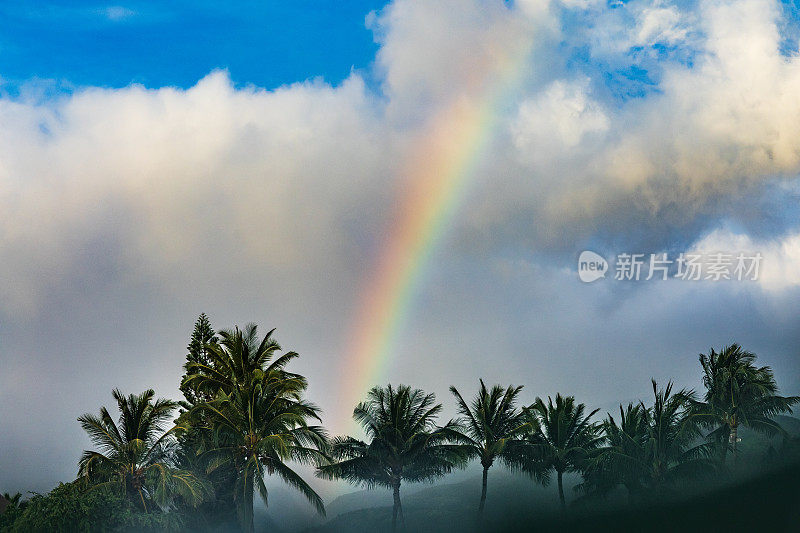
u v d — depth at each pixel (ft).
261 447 155.63
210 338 213.66
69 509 136.67
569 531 189.78
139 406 156.15
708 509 174.60
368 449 183.93
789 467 188.55
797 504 166.71
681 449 189.57
